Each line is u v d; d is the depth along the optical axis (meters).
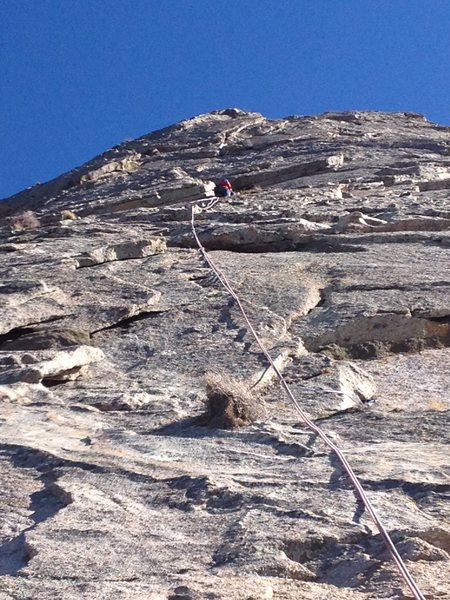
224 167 46.69
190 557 8.50
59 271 21.36
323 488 9.74
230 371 15.30
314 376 14.84
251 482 10.03
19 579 8.21
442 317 17.41
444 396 14.48
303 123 55.97
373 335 17.12
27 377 15.02
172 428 12.37
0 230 35.47
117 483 10.41
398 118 58.34
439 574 7.85
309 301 18.53
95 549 8.76
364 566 8.12
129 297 19.22
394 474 9.90
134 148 55.41
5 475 10.99
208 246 25.09
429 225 24.64
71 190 51.00
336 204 30.03
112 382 15.59
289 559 8.34
